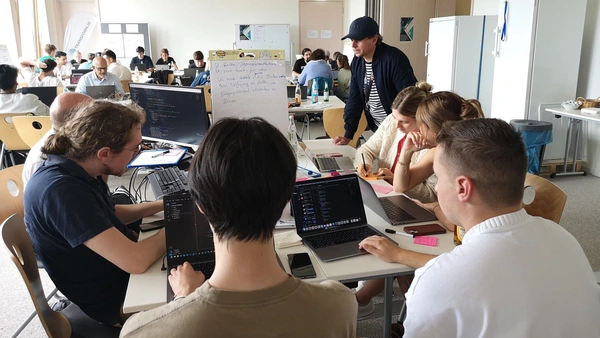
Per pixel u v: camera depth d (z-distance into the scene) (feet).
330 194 5.49
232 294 2.22
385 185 7.19
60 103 6.20
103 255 4.42
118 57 35.99
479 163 3.03
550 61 14.97
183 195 4.86
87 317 5.16
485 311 2.81
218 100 7.78
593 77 15.24
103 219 4.47
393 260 4.74
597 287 3.10
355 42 10.52
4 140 13.89
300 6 36.88
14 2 30.25
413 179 6.78
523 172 3.04
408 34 26.68
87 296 4.89
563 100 15.33
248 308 2.20
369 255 4.92
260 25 36.45
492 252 2.90
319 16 37.17
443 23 19.90
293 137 8.50
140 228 5.60
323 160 8.39
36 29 33.32
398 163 6.72
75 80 21.93
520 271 2.84
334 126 14.07
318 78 21.40
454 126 3.31
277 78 7.98
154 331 2.19
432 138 6.26
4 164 15.35
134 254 4.50
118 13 35.63
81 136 4.60
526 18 14.89
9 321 7.70
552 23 14.65
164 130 8.56
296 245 5.16
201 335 2.12
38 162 5.97
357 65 11.29
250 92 7.89
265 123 2.45
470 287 2.86
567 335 2.83
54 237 4.52
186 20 36.32
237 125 2.38
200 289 2.29
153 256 4.66
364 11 31.09
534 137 14.11
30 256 4.82
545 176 15.07
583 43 15.48
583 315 2.90
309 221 5.35
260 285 2.29
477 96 19.99
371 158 8.46
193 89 7.77
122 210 5.89
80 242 4.33
